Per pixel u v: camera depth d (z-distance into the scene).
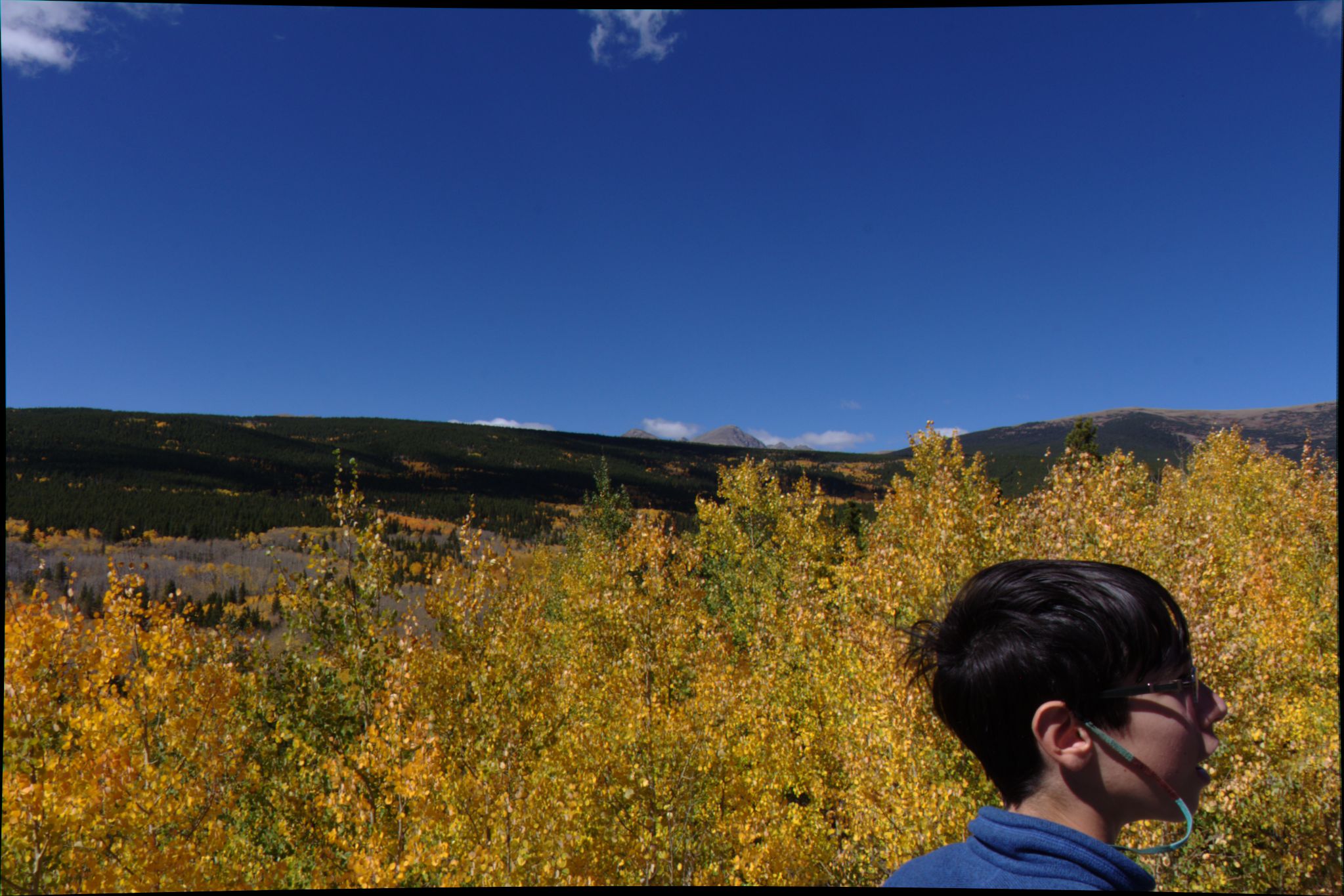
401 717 9.54
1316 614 15.35
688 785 11.48
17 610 6.20
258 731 10.66
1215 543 13.13
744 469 28.52
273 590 11.28
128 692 7.90
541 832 9.16
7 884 5.70
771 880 10.32
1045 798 0.83
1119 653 0.78
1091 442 43.28
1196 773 0.79
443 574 12.48
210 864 7.47
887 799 9.70
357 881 7.73
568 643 18.77
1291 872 9.80
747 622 24.27
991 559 10.87
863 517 35.25
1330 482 24.89
